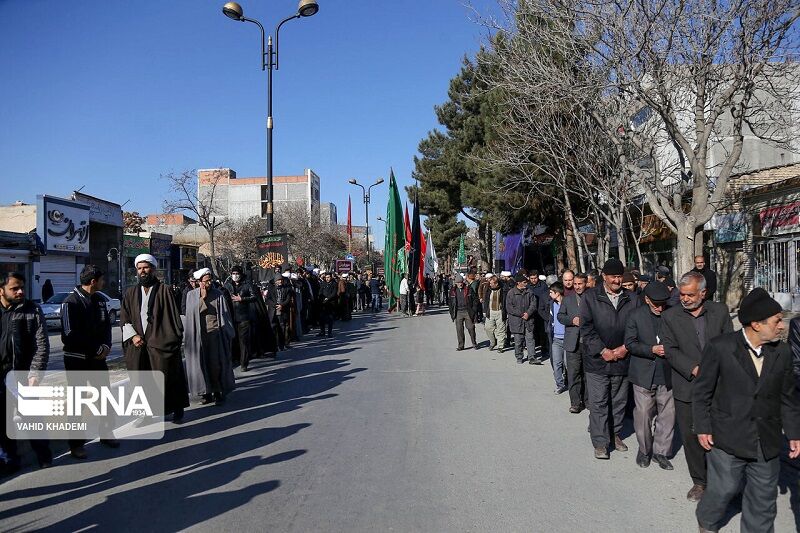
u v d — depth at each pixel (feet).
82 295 21.43
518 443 21.98
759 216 60.70
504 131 61.31
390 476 18.38
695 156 38.81
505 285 47.80
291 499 16.55
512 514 15.43
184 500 16.66
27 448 20.75
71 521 15.40
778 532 14.39
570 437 22.79
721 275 66.85
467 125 80.28
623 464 19.61
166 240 150.10
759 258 61.16
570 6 41.57
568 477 18.30
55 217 103.09
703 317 16.79
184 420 26.03
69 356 21.01
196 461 20.20
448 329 66.69
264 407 28.32
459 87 89.04
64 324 20.86
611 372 20.17
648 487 17.46
